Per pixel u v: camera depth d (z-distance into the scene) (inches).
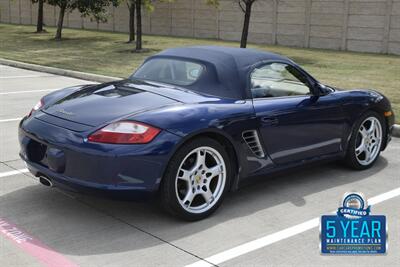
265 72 194.2
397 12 740.7
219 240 157.8
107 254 147.2
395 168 235.6
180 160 161.5
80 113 168.9
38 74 561.3
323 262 145.3
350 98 218.5
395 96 406.0
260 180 193.2
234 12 970.7
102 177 154.7
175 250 150.6
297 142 199.6
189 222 170.1
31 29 1275.8
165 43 903.7
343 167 233.9
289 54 729.6
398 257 148.9
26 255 146.0
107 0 991.6
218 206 176.2
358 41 792.9
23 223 167.3
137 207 181.3
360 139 229.3
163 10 1108.5
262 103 187.6
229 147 177.0
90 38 1014.4
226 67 187.2
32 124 175.0
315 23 844.0
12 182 205.8
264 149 187.8
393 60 664.4
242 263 143.6
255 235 161.9
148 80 199.9
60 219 170.7
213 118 168.9
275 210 182.4
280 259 146.6
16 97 405.7
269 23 912.9
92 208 180.1
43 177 169.8
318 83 211.6
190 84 188.7
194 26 1054.4
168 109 165.6
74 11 1325.0
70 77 543.5
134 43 901.8
